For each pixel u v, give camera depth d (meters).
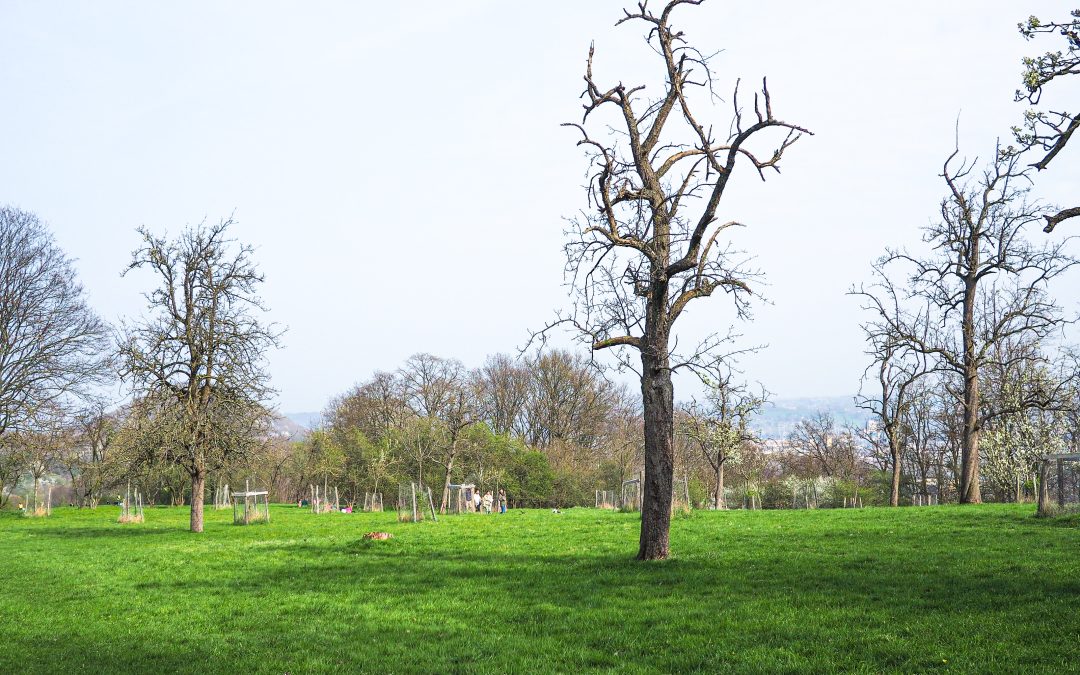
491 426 90.19
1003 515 29.48
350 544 29.78
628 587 17.66
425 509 61.34
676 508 38.41
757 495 74.31
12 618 17.73
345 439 86.94
